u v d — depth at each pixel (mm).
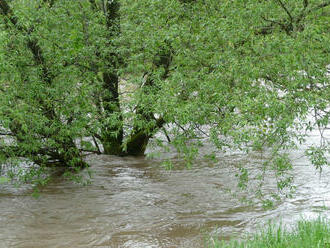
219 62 10000
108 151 18469
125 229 10273
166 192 13273
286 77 9508
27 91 11508
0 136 12305
